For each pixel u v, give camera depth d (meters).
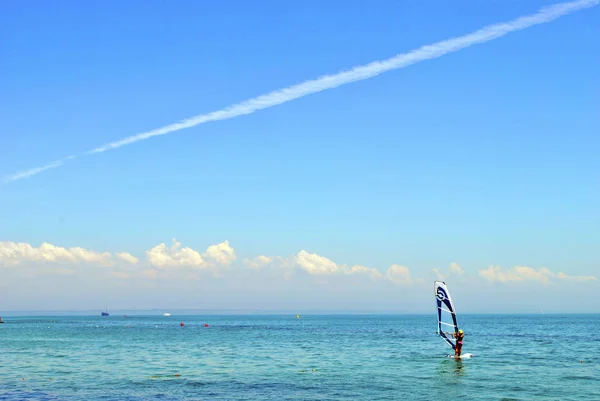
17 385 51.47
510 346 98.81
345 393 47.03
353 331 175.12
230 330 185.25
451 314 72.81
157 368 64.75
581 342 110.69
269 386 50.75
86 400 43.91
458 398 44.75
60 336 141.75
